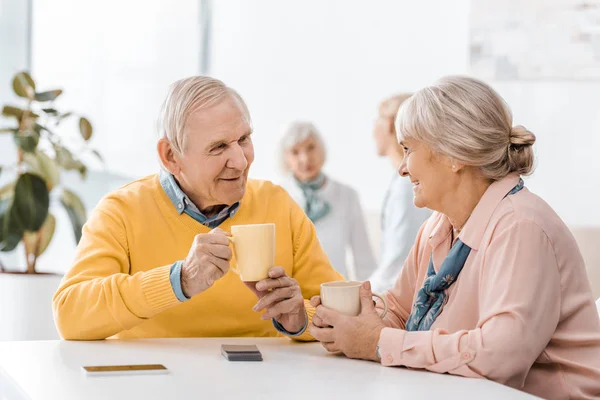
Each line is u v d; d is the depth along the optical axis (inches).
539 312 53.9
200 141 65.4
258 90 184.9
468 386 49.5
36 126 134.0
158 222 70.9
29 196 129.4
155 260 70.5
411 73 177.8
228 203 68.4
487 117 58.2
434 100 58.6
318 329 58.5
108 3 179.2
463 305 58.9
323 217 150.3
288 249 74.5
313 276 73.8
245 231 58.9
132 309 60.4
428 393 47.4
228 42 184.4
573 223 155.9
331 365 55.4
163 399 44.6
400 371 53.8
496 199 58.6
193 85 66.7
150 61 182.1
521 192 59.0
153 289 59.9
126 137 181.8
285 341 65.6
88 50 179.0
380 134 136.8
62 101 178.2
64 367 52.3
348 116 182.4
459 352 52.6
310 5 182.2
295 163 150.1
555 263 55.9
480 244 58.3
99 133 180.4
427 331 55.1
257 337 70.0
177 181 71.3
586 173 155.3
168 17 182.2
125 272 69.4
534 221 56.0
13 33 175.2
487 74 162.7
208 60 184.2
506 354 52.0
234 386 48.3
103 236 68.8
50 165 135.7
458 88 58.9
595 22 153.4
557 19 156.3
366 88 181.2
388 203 132.0
